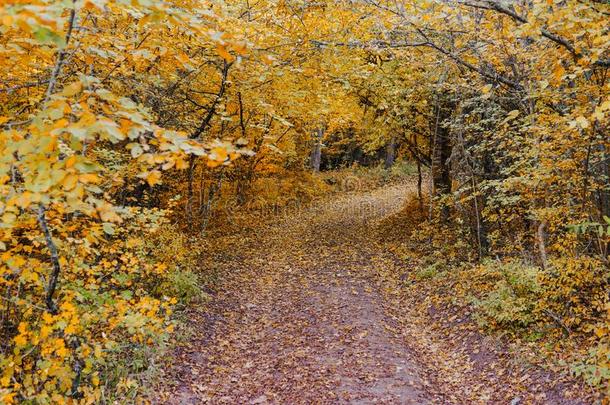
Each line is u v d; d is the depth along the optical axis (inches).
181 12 125.3
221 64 361.1
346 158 1496.1
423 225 627.2
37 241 178.7
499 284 332.5
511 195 390.9
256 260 583.5
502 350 288.0
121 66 245.6
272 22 334.0
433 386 274.5
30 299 195.6
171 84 395.9
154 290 344.2
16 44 150.4
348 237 711.7
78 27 161.3
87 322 192.9
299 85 431.5
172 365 276.1
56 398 171.9
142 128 118.6
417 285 468.1
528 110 335.3
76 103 121.0
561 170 283.9
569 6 184.4
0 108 219.0
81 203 131.8
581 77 281.3
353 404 247.9
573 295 284.0
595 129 236.8
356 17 319.3
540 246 327.3
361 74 361.4
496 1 234.8
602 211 301.0
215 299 414.0
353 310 396.2
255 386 274.1
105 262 214.4
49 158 117.8
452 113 548.4
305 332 352.8
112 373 236.1
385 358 302.2
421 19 255.4
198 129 407.2
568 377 234.1
